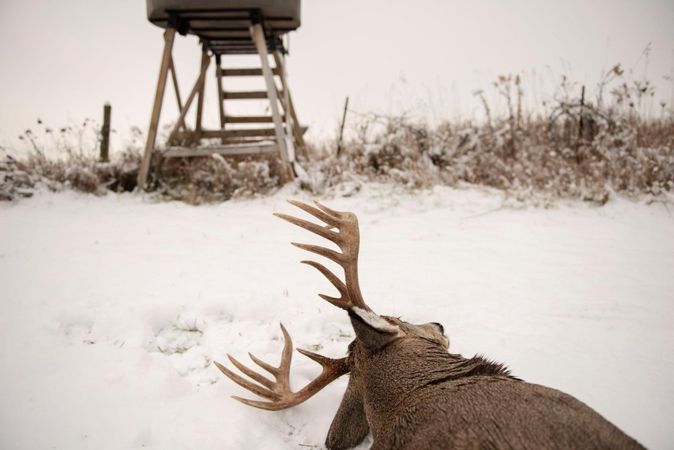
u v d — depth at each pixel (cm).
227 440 343
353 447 345
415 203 884
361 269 630
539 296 544
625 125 998
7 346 442
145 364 421
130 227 797
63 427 351
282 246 718
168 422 359
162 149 1012
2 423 354
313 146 1160
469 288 568
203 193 978
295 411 379
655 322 483
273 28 1027
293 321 502
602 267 619
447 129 1078
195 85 1040
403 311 512
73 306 517
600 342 450
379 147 1036
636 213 820
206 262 655
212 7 925
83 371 410
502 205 852
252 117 1170
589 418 238
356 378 340
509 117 1073
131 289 565
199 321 506
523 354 430
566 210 841
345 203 898
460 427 247
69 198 937
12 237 735
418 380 295
